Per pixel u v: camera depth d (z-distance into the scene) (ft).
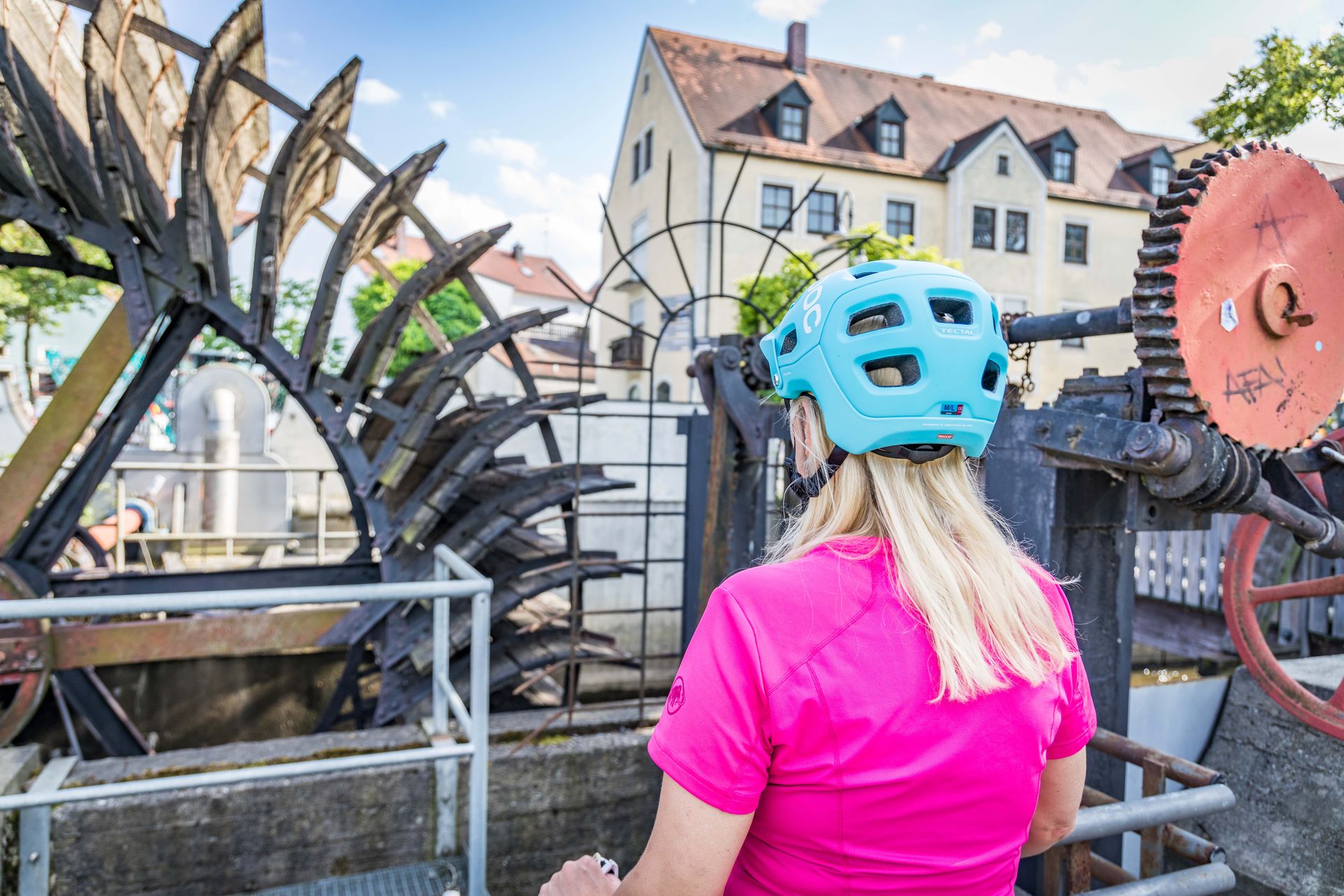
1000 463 7.63
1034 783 2.67
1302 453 7.15
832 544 2.78
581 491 15.98
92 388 16.52
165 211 20.59
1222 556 14.98
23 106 14.12
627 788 12.39
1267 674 8.99
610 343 78.48
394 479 17.85
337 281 17.35
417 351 92.63
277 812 10.65
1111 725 7.61
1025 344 8.00
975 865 2.52
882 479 2.79
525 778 11.85
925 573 2.59
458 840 11.41
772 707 2.48
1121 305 6.73
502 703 17.31
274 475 38.63
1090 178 85.05
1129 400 6.63
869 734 2.43
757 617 2.58
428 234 19.58
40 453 16.20
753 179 68.85
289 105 17.11
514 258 205.16
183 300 18.07
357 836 10.98
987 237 77.51
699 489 13.23
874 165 73.82
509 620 17.42
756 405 10.96
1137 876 10.70
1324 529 6.50
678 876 2.50
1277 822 9.39
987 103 90.17
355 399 18.29
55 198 16.26
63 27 16.66
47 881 9.80
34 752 10.53
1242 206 5.60
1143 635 16.84
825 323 2.83
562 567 16.24
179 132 22.89
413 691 16.58
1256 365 5.81
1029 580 2.84
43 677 14.26
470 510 20.29
